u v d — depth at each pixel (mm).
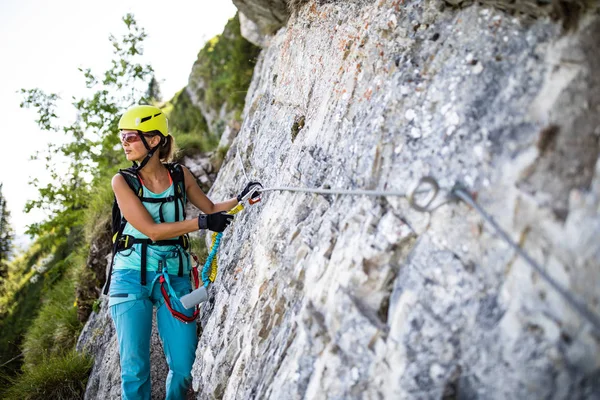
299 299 2459
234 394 2785
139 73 10266
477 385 1700
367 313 2027
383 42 2619
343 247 2266
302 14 4121
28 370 6266
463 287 1812
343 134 2688
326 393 2008
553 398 1567
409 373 1818
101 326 5680
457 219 1907
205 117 15016
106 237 7027
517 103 1889
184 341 3273
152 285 3252
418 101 2248
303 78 3670
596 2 1783
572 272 1601
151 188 3291
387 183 2205
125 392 3180
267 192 3555
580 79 1762
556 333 1595
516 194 1771
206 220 3088
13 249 25891
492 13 2131
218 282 3904
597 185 1617
